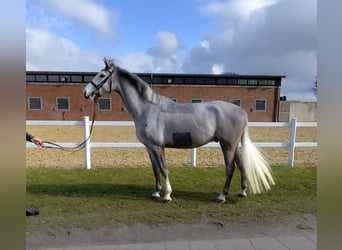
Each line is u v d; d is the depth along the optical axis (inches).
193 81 948.0
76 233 105.2
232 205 137.0
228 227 112.0
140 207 133.7
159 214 125.0
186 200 144.6
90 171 209.2
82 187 166.2
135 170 213.0
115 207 133.4
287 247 95.8
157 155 138.9
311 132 614.9
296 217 122.4
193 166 226.5
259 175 140.5
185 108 138.0
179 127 134.4
